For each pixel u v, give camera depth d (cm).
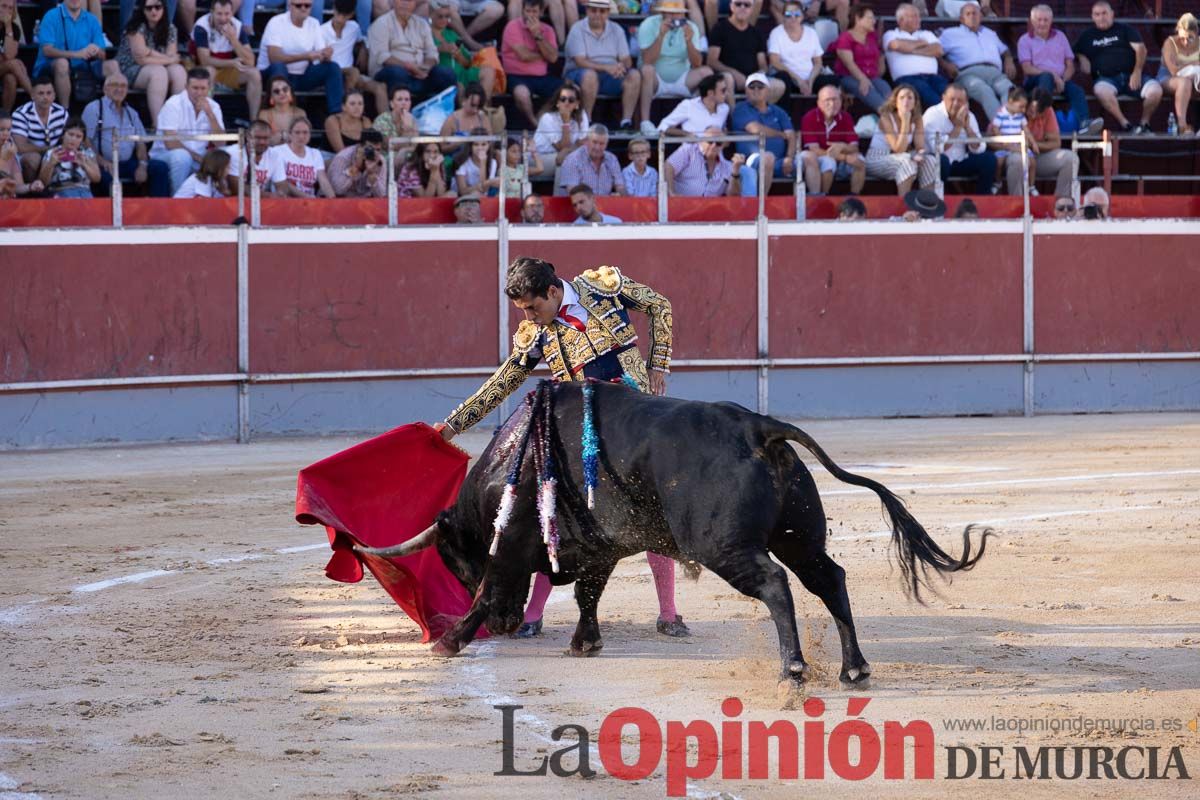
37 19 4078
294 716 1358
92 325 3612
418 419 3938
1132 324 4453
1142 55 4903
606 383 1491
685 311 4100
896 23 4947
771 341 4175
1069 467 3181
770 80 4481
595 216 4034
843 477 1389
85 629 1747
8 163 3616
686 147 4206
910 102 4306
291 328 3800
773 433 1375
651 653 1620
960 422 4156
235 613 1845
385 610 1864
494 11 4406
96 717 1355
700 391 4141
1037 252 4359
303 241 3794
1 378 3534
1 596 1947
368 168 3909
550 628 1766
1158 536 2334
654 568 1702
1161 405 4503
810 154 4284
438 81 4200
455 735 1294
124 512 2664
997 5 5062
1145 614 1794
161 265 3672
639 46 4459
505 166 3972
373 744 1266
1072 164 4484
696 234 4091
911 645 1639
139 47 3891
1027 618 1778
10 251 3525
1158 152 4872
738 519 1350
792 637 1358
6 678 1506
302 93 4088
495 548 1530
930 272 4281
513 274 1628
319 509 1630
